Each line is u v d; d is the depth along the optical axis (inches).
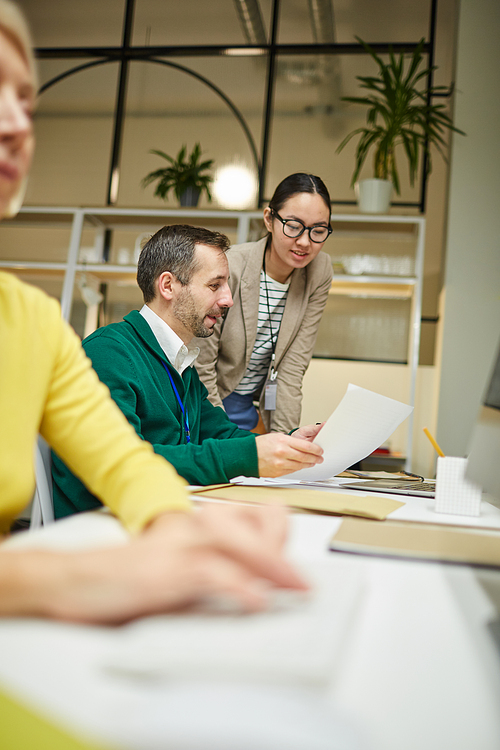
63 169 167.2
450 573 20.7
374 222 129.3
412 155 130.6
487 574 20.7
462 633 14.5
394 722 9.9
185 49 163.9
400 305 150.0
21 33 21.2
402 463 122.3
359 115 157.4
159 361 54.8
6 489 23.4
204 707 9.5
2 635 12.7
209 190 147.9
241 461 41.1
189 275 56.3
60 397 27.5
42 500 43.4
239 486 43.6
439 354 131.9
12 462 23.7
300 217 73.4
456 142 133.9
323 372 152.0
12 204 23.3
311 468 45.8
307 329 85.8
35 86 22.6
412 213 127.2
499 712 10.4
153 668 10.5
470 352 130.1
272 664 10.7
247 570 14.5
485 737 9.5
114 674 10.7
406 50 157.3
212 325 59.2
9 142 21.5
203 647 11.3
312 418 151.8
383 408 41.6
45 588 13.3
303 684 10.5
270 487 44.2
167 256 56.7
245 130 160.9
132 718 9.4
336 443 42.9
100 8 169.9
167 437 52.2
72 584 13.4
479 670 12.2
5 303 25.3
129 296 159.8
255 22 158.7
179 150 163.2
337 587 15.9
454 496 38.1
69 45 169.9
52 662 11.5
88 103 167.9
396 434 142.9
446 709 10.4
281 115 160.1
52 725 9.4
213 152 161.8
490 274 131.0
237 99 162.2
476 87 134.4
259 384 86.1
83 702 9.9
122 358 49.0
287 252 75.6
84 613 13.2
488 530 31.4
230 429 61.6
